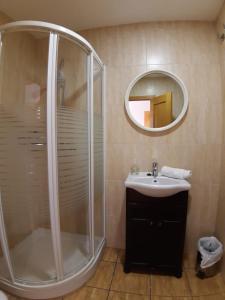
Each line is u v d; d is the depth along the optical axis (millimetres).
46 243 1618
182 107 1688
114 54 1775
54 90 1144
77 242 1647
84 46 1354
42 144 1218
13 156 1250
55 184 1191
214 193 1703
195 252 1779
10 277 1334
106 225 1912
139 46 1735
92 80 1436
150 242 1500
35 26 1139
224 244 1508
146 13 1610
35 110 1211
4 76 1454
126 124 1786
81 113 1399
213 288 1409
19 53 1626
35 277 1359
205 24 1665
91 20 1694
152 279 1497
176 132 1715
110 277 1520
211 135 1677
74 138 1337
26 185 1272
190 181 1726
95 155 1595
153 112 1742
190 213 1753
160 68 1709
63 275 1336
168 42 1701
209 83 1659
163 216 1452
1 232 1244
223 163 1615
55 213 1224
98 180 1711
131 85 1738
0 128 1238
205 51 1661
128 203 1482
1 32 1228
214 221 1725
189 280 1483
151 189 1365
